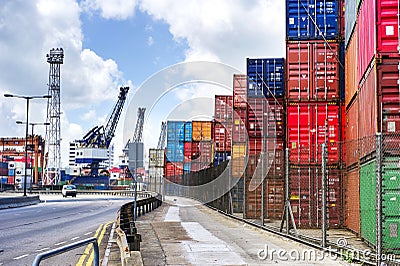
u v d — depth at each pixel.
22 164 124.12
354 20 18.31
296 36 21.58
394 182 12.89
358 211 16.11
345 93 20.59
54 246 16.16
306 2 21.73
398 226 12.66
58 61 119.31
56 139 120.06
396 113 13.89
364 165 14.95
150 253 13.49
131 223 14.27
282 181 20.61
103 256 13.84
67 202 57.50
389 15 14.35
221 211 30.72
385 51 14.19
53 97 119.44
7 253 14.54
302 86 21.30
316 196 19.33
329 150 20.30
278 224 20.27
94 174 132.25
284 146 23.58
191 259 12.39
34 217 31.17
